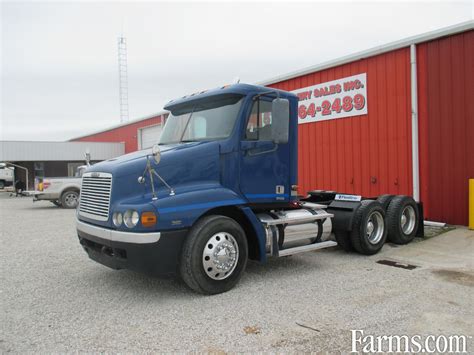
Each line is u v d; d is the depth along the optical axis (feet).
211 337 12.31
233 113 18.01
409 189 33.47
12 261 22.61
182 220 15.35
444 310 14.21
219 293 16.34
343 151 38.83
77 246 26.91
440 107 31.27
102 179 16.19
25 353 11.43
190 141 18.89
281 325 13.12
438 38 31.22
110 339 12.28
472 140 29.45
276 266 20.79
